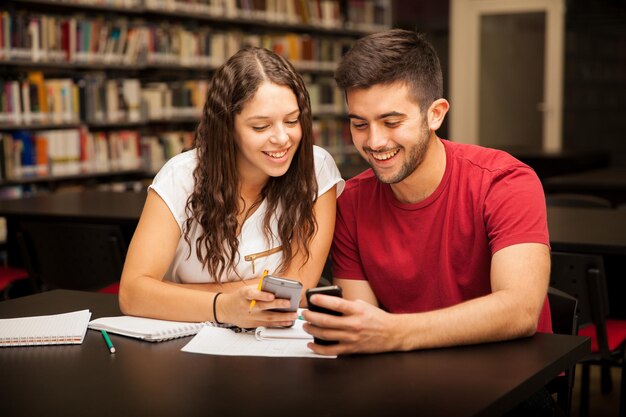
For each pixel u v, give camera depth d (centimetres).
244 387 132
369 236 189
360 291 195
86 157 602
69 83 588
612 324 276
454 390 129
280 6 753
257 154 176
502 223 168
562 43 933
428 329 148
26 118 560
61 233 333
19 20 550
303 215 190
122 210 381
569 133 940
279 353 149
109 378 139
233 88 174
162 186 184
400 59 161
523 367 138
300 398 127
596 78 912
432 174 179
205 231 185
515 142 977
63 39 579
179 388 133
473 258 179
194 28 691
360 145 169
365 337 144
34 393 132
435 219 181
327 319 143
